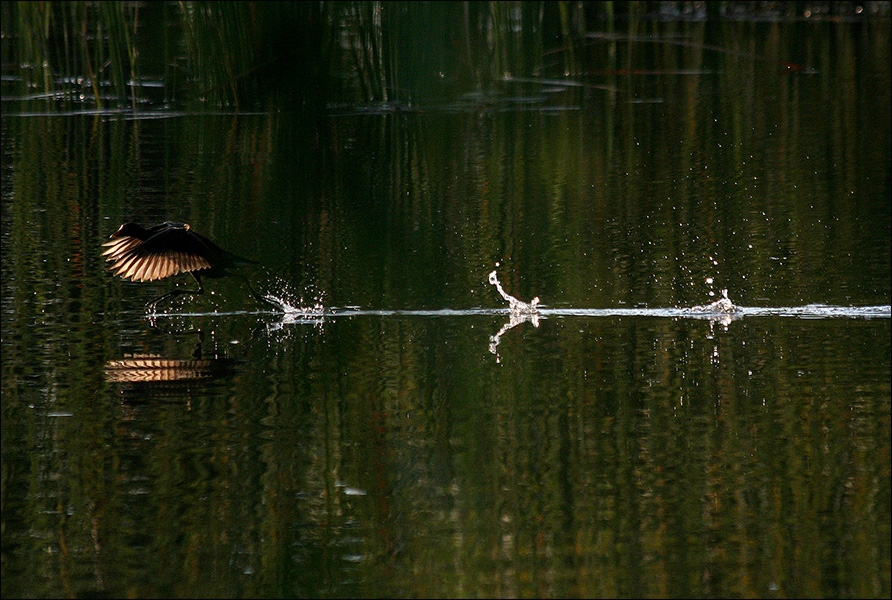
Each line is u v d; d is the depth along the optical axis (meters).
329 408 14.63
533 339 17.39
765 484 12.52
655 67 42.31
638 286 20.28
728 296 19.45
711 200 26.25
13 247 22.23
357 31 37.09
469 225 24.45
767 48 45.19
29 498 12.23
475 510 12.09
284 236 23.44
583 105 36.72
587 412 14.52
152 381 15.55
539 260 21.92
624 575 10.83
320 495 12.38
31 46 37.78
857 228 23.64
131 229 16.25
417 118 35.19
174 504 12.15
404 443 13.66
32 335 17.47
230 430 13.99
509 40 41.34
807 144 31.27
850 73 40.38
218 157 30.08
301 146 31.55
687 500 12.23
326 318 18.48
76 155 29.88
